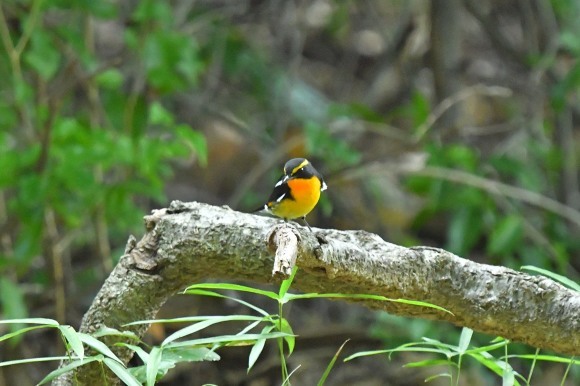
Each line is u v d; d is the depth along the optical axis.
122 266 4.91
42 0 10.77
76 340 4.07
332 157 11.77
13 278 11.41
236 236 4.68
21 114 11.35
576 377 12.60
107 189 10.64
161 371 4.52
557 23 15.25
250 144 15.79
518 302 4.73
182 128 9.73
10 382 11.84
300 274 4.74
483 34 17.47
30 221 10.44
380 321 11.83
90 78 11.62
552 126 14.75
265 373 12.75
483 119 16.66
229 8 15.32
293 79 15.27
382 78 16.59
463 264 4.79
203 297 11.75
